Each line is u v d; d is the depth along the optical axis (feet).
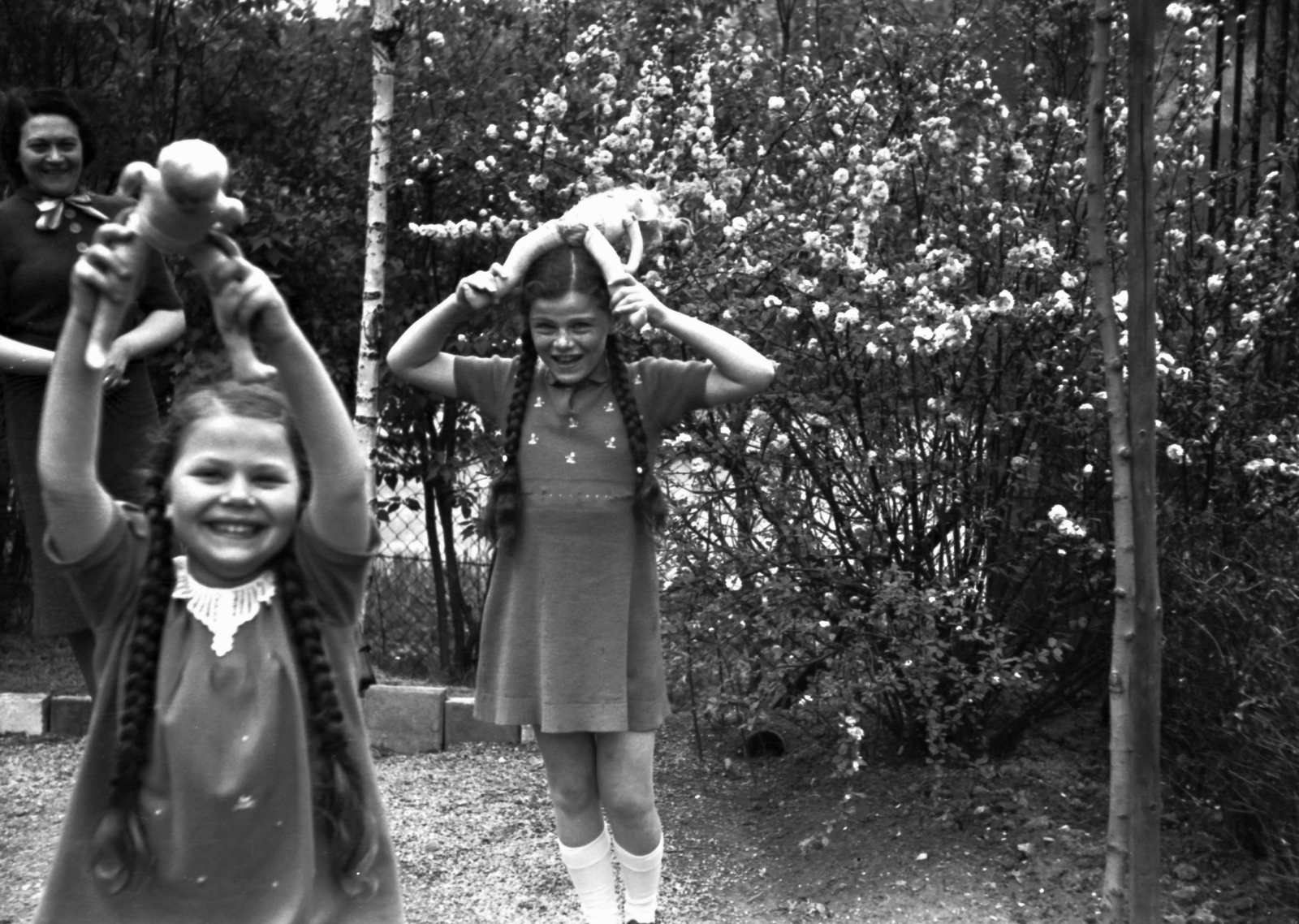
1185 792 13.46
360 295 18.79
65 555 7.04
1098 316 11.17
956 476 14.33
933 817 13.79
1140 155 10.27
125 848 6.97
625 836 10.79
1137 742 10.70
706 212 14.67
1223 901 12.21
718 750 16.42
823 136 16.37
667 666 15.03
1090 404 13.98
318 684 7.20
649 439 10.99
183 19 19.03
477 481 18.86
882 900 12.41
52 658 19.79
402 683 19.03
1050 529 14.20
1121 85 16.69
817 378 14.02
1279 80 17.21
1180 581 13.39
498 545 10.73
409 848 13.78
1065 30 17.63
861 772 15.02
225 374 13.71
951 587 14.19
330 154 18.90
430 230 15.44
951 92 16.30
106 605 7.28
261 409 7.22
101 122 18.86
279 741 7.09
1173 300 14.75
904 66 16.28
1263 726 12.16
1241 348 13.97
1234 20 17.92
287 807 7.11
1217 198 16.26
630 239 10.97
